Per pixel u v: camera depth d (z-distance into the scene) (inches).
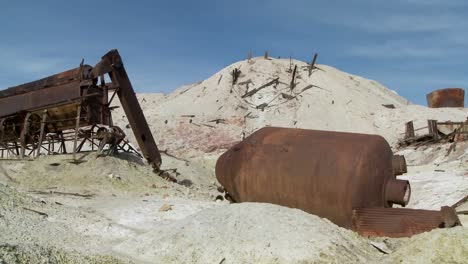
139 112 942.4
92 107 880.3
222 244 358.3
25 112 925.8
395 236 429.4
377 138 474.6
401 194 453.7
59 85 893.2
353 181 447.2
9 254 276.8
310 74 2886.3
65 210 494.9
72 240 386.0
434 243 339.9
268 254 339.0
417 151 1413.6
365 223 443.8
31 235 360.8
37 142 959.0
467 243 328.5
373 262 346.3
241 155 522.0
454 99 2487.7
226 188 539.5
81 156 851.4
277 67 2950.3
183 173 1084.5
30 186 721.6
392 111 2522.1
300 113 2518.5
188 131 2337.6
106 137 866.1
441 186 772.0
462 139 1314.0
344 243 366.3
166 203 606.5
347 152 460.8
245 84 2773.1
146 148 943.0
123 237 429.4
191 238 374.0
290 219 380.8
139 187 776.3
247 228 370.0
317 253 339.0
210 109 2568.9
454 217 411.5
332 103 2600.9
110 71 901.2
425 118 2315.5
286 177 480.7
